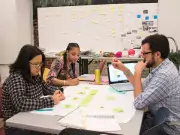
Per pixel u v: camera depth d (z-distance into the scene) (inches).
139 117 58.5
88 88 88.1
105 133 48.2
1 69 184.2
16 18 176.6
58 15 182.4
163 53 68.2
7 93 66.9
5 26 178.2
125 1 165.5
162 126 58.9
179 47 158.4
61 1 180.4
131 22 166.2
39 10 187.6
